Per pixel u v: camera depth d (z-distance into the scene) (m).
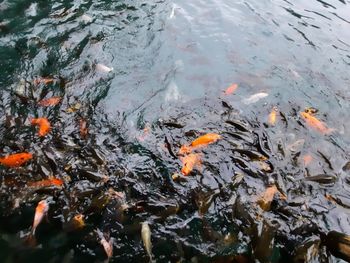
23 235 2.79
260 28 5.18
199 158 3.40
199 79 4.23
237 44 4.82
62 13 4.84
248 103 4.03
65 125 3.55
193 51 4.59
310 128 3.85
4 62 4.11
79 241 2.81
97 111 3.72
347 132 3.88
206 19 5.17
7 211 2.91
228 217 3.04
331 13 5.75
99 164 3.27
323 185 3.34
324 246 2.94
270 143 3.61
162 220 2.98
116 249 2.79
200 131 3.65
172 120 3.73
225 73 4.36
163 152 3.43
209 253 2.84
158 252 2.81
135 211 3.01
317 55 4.82
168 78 4.18
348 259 2.85
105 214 2.96
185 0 5.47
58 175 3.16
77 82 3.99
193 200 3.12
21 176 3.12
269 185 3.26
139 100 3.90
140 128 3.62
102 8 5.01
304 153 3.60
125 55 4.39
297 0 6.00
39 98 3.77
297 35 5.15
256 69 4.48
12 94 3.77
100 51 4.38
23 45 4.34
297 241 2.95
